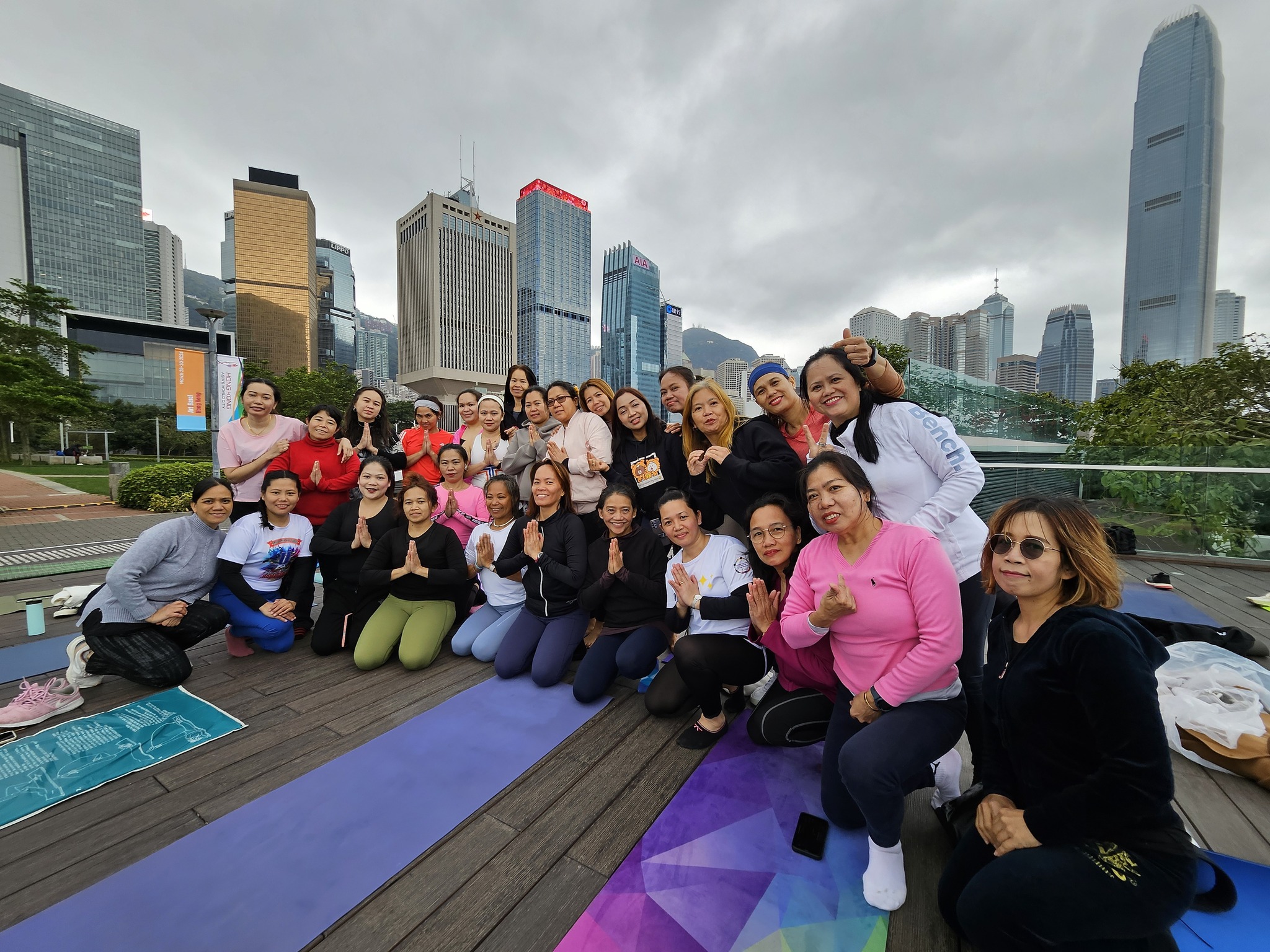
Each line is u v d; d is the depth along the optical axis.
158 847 1.65
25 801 1.84
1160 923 1.03
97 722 2.39
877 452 1.99
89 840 1.68
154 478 11.51
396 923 1.38
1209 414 8.74
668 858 1.60
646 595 2.72
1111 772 1.04
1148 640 1.14
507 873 1.55
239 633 3.17
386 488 3.43
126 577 2.65
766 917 1.39
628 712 2.51
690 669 2.19
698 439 2.87
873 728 1.53
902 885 1.43
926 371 5.16
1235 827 1.67
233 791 1.92
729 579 2.39
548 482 3.03
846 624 1.68
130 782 1.97
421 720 2.43
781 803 1.84
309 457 3.66
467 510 3.75
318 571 5.14
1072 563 1.21
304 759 2.12
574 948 1.31
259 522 3.21
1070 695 1.15
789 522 2.07
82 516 10.25
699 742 2.21
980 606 1.93
